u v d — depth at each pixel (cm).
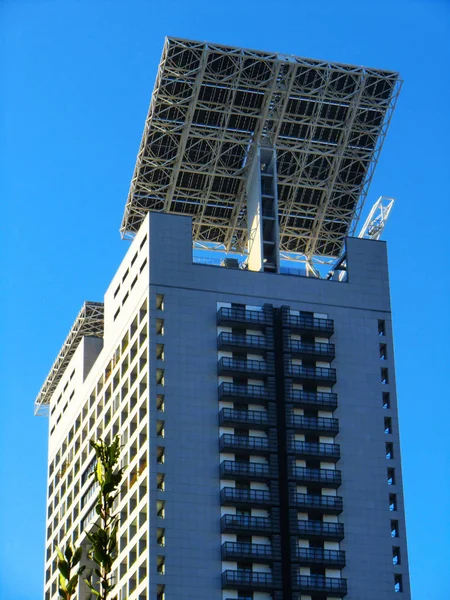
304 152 18550
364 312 17688
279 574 15512
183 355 16575
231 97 18188
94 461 18312
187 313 16875
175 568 15288
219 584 15350
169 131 18112
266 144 18562
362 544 16125
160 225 17388
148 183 18625
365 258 18112
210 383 16488
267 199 18338
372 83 18325
